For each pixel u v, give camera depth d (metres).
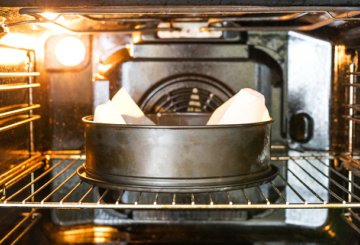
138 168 0.79
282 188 1.19
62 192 1.19
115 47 1.18
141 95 1.18
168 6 0.74
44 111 1.18
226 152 0.79
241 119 0.85
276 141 1.19
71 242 1.16
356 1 0.74
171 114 1.05
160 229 1.19
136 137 0.79
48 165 1.18
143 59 1.18
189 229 1.19
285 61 1.18
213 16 1.07
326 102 1.18
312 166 1.08
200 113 1.05
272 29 1.12
